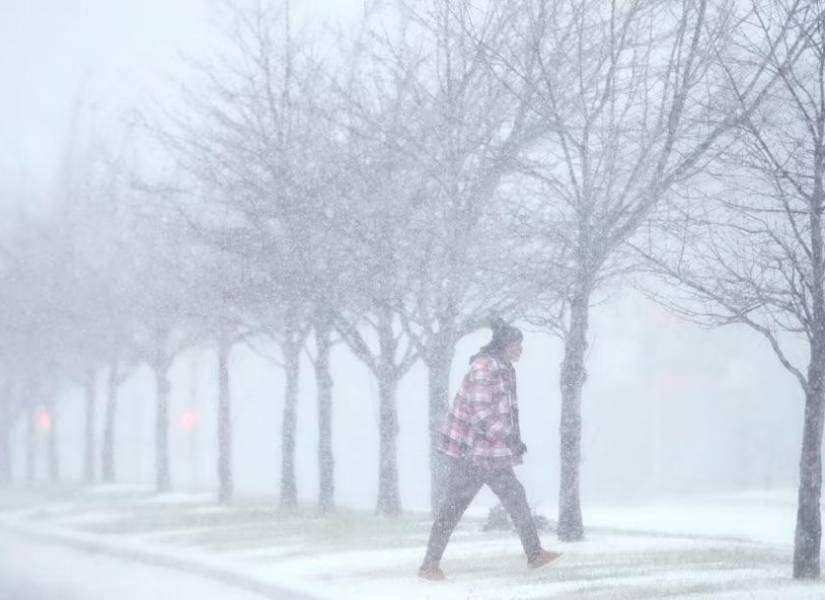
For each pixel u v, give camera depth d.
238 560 42.94
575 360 42.59
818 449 33.06
